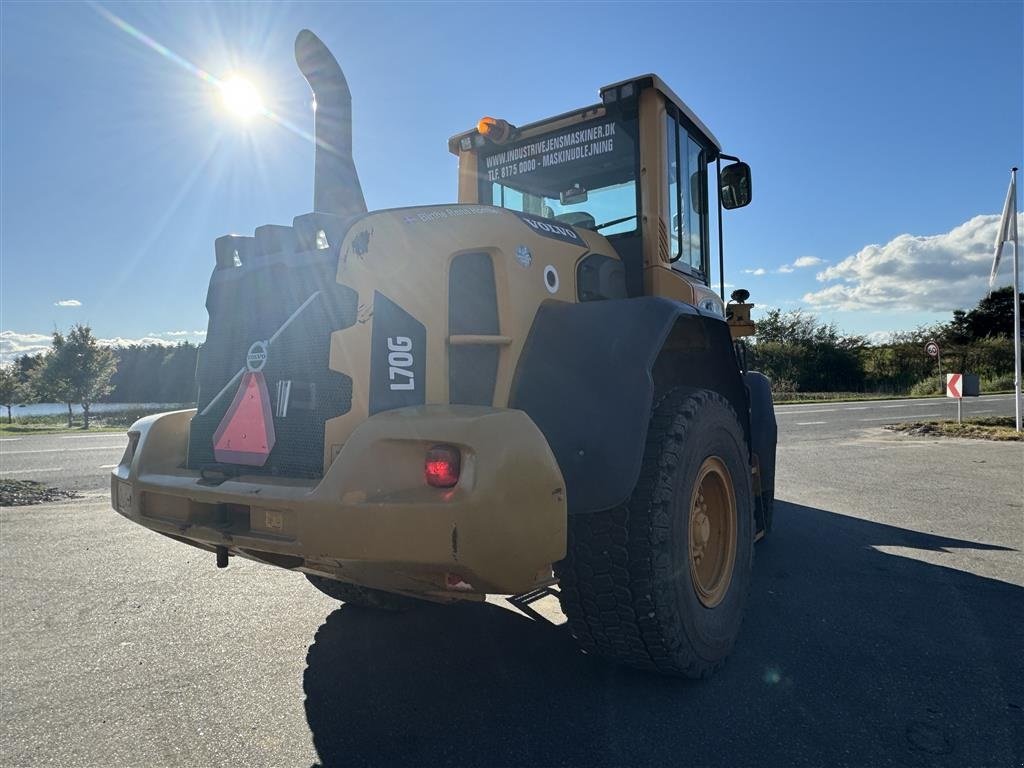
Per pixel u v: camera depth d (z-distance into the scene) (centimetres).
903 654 325
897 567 474
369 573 234
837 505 696
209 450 305
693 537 311
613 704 279
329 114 382
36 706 283
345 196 380
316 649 342
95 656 335
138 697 290
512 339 291
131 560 516
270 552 244
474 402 282
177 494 279
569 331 296
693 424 303
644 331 286
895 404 2470
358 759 240
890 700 278
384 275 267
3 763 240
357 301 264
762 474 487
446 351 276
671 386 369
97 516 689
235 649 343
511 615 390
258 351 290
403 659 328
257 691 296
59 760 241
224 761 240
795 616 379
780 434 1443
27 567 497
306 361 274
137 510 303
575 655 331
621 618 277
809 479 862
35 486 877
